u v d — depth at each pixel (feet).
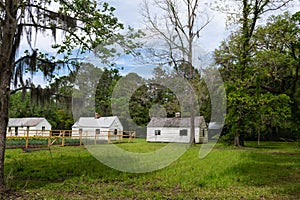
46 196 17.22
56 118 116.37
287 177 24.84
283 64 55.88
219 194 18.20
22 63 21.71
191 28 51.60
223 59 53.62
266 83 59.98
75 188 19.39
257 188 20.10
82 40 25.23
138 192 18.40
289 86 59.98
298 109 59.11
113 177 22.88
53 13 23.24
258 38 55.36
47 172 25.43
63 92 23.20
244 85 51.29
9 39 19.48
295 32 54.65
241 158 37.70
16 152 45.78
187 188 19.57
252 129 81.71
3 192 17.92
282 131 91.91
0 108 19.34
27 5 21.89
